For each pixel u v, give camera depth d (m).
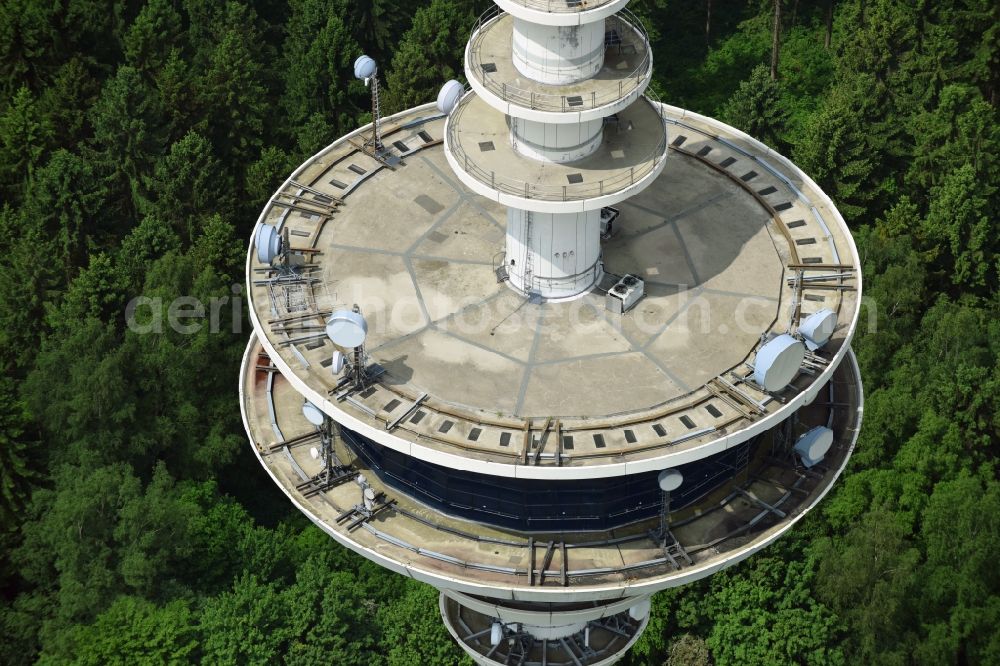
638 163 62.00
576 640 69.88
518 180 61.12
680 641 91.06
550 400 59.38
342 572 91.62
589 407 59.00
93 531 85.69
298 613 86.31
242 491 98.25
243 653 84.69
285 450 64.56
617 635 70.06
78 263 102.19
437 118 75.31
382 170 72.12
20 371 96.25
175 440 93.50
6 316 96.50
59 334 93.19
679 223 68.31
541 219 61.94
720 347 61.72
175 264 94.62
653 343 62.06
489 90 60.50
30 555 88.19
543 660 69.38
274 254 64.69
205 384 94.31
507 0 58.41
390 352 61.88
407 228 68.56
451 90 71.44
